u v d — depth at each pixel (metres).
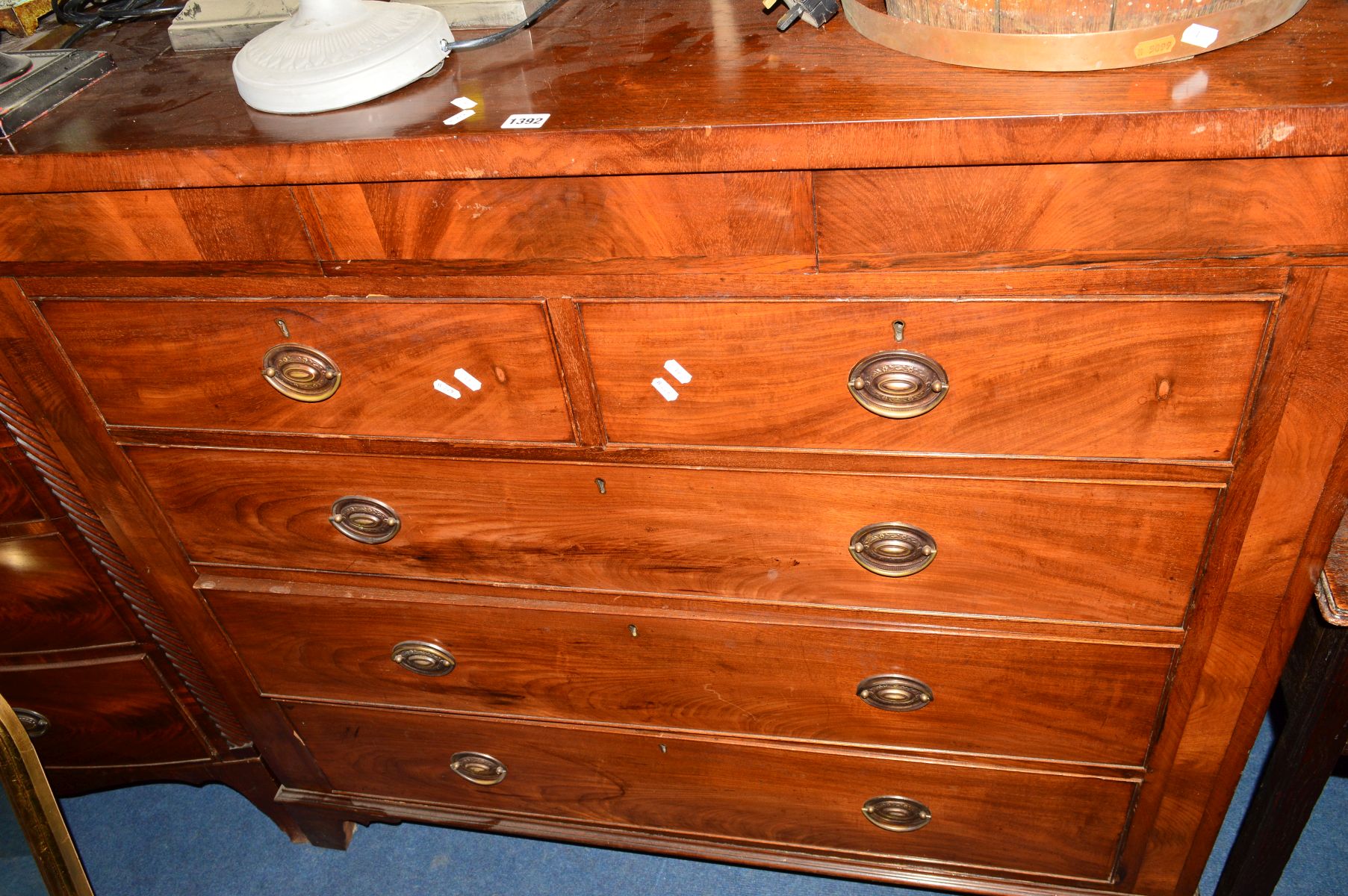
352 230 0.89
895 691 1.12
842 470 0.95
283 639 1.28
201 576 1.24
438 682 1.27
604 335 0.91
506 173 0.81
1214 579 0.94
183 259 0.93
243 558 1.20
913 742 1.18
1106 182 0.73
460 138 0.80
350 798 1.50
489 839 1.61
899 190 0.77
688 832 1.39
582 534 1.08
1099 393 0.84
